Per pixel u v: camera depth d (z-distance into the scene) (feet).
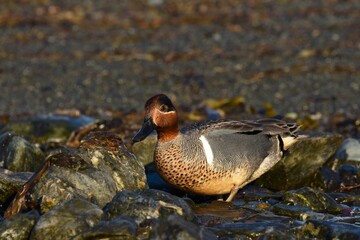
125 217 26.04
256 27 83.05
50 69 67.15
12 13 86.07
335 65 67.46
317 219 29.25
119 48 74.69
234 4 93.25
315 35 79.25
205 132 30.91
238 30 81.97
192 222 27.53
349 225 27.40
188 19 86.17
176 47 75.15
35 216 26.84
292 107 55.98
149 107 29.96
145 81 63.77
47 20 84.38
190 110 54.54
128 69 67.46
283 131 32.91
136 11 89.35
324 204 31.78
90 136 31.30
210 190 31.27
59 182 28.22
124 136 42.80
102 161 30.07
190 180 30.37
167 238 24.31
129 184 30.12
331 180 36.17
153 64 69.21
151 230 25.26
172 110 29.78
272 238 26.73
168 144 30.01
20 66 67.87
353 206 32.91
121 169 30.27
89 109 55.52
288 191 32.17
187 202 31.01
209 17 87.20
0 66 67.72
